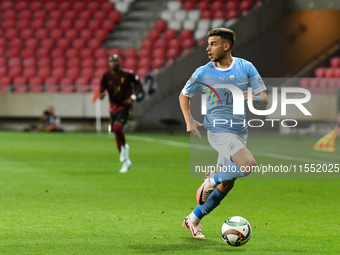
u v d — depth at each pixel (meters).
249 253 10.80
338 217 14.85
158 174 24.34
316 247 11.38
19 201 16.95
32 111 55.81
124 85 24.50
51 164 27.84
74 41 63.69
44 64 61.19
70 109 55.38
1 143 40.75
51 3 69.12
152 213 15.16
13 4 69.12
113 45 64.19
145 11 68.38
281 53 60.03
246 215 15.08
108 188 19.98
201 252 10.82
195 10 66.31
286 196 18.67
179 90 56.91
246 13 61.00
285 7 60.19
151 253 10.70
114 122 24.98
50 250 10.87
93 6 68.81
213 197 11.77
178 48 61.44
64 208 15.80
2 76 60.72
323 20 59.78
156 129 55.84
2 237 11.99
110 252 10.76
